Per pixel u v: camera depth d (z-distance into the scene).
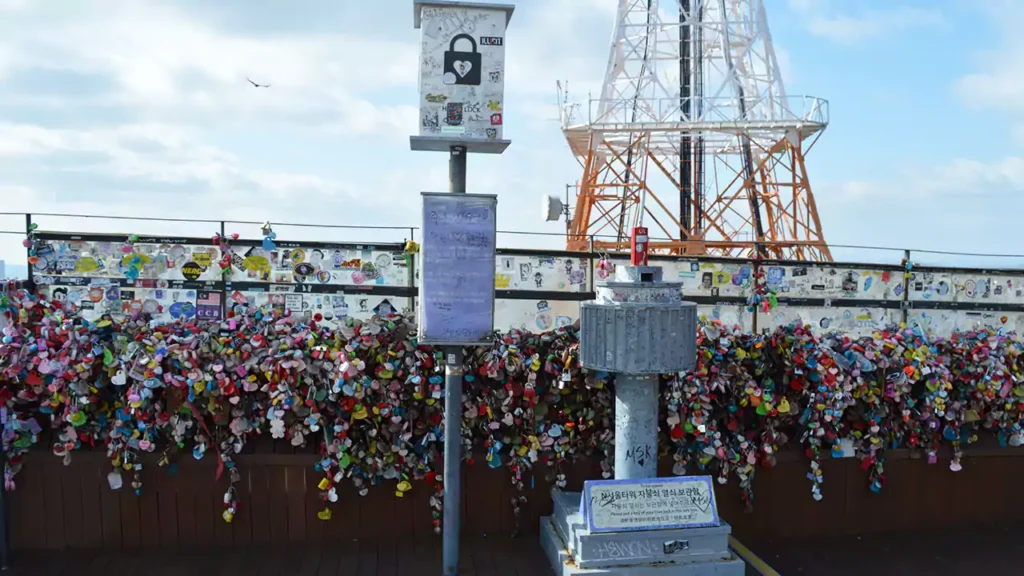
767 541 5.38
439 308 4.30
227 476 4.92
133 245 5.84
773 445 5.22
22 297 5.10
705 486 4.57
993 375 5.45
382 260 6.07
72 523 4.86
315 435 5.01
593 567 4.33
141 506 4.90
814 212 23.08
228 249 5.94
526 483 5.22
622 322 4.34
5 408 4.64
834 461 5.47
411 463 4.95
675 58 25.39
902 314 6.63
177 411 4.71
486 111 4.26
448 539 4.49
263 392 4.86
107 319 4.89
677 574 4.38
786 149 23.48
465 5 4.23
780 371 5.30
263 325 5.00
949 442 5.65
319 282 6.02
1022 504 5.82
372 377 4.91
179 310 5.90
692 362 4.46
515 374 4.97
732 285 6.33
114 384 4.71
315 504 5.02
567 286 6.20
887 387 5.30
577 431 5.21
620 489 4.46
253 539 4.98
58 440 4.84
